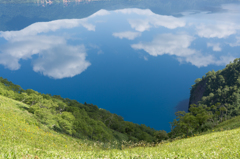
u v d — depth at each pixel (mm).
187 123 77750
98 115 137000
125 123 130875
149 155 10969
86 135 73188
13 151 9328
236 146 12758
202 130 69562
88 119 92375
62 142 37125
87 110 146625
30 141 24781
